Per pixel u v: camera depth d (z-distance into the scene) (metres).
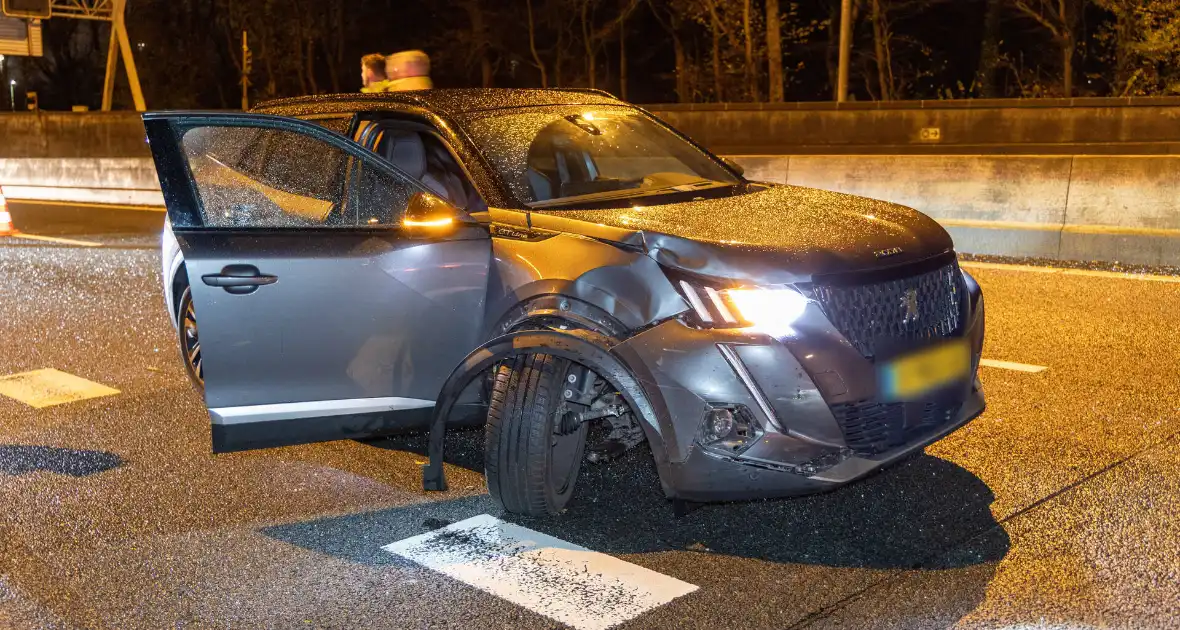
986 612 3.77
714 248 4.25
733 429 4.16
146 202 20.61
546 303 4.46
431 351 4.76
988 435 5.57
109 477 5.39
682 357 4.16
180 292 6.44
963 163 11.68
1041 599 3.85
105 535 4.67
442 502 4.94
